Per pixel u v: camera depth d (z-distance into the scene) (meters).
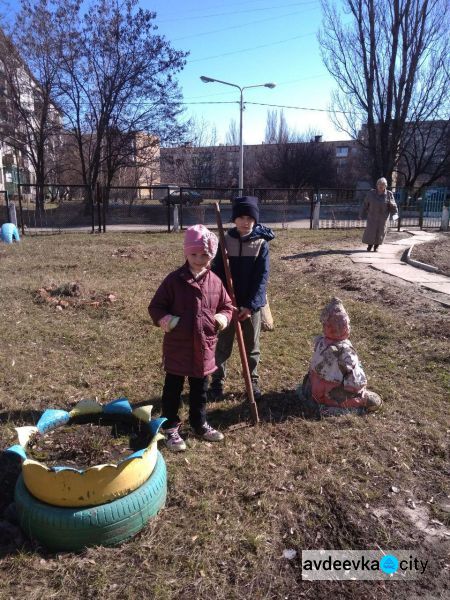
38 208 22.64
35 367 4.73
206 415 3.80
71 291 7.28
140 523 2.49
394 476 3.08
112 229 19.67
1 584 2.21
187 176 45.72
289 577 2.32
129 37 24.02
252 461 3.16
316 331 5.99
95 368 4.77
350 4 26.11
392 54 26.19
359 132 30.84
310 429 3.58
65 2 23.88
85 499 2.36
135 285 8.27
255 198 3.84
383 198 11.80
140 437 2.85
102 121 25.02
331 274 9.22
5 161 35.31
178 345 3.23
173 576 2.28
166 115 25.56
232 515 2.68
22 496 2.49
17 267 9.85
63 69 24.47
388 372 4.77
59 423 2.94
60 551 2.37
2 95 25.55
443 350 5.20
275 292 8.03
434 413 3.90
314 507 2.76
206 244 3.11
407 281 8.45
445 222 18.44
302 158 44.31
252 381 4.10
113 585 2.22
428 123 31.23
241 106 30.44
